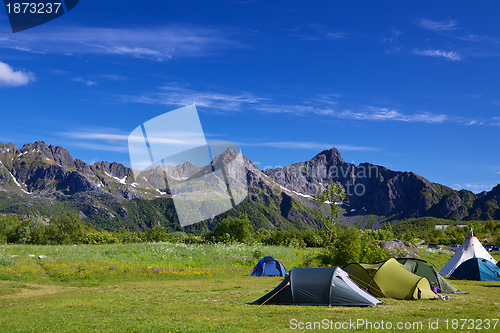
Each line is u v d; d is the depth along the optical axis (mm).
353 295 14883
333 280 15273
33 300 17109
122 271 26156
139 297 17375
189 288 20984
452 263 29609
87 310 13992
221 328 10406
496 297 18672
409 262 21312
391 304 15359
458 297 18281
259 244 49344
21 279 23094
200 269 29594
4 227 70625
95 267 26438
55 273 24656
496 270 26906
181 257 33625
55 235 70875
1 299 17719
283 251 42094
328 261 36500
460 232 106875
